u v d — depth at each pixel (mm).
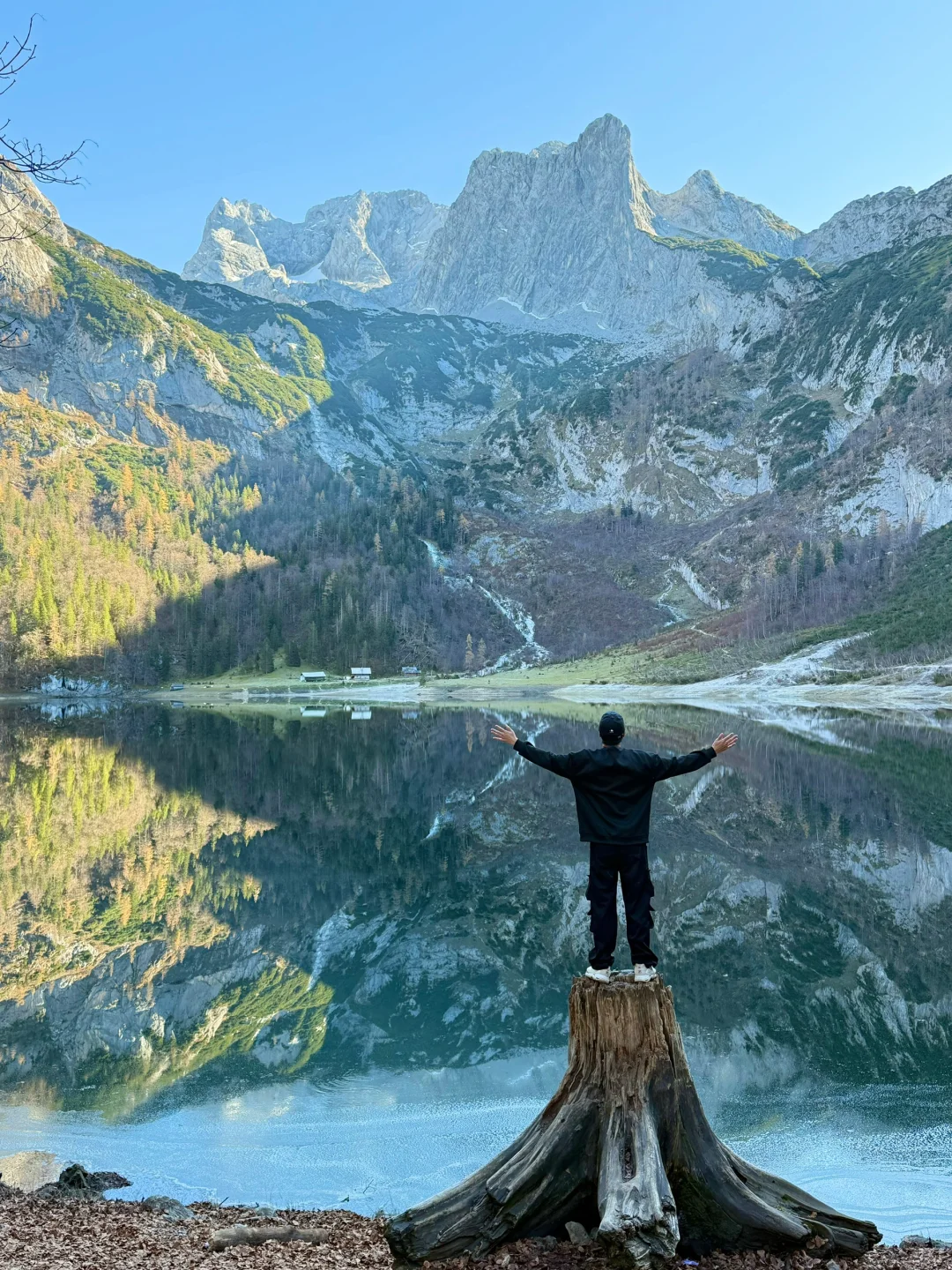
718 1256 6094
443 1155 10461
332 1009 16109
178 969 18453
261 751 65438
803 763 50594
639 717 85000
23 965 18797
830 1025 14445
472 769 53781
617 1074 6062
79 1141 10969
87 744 71875
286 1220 8281
